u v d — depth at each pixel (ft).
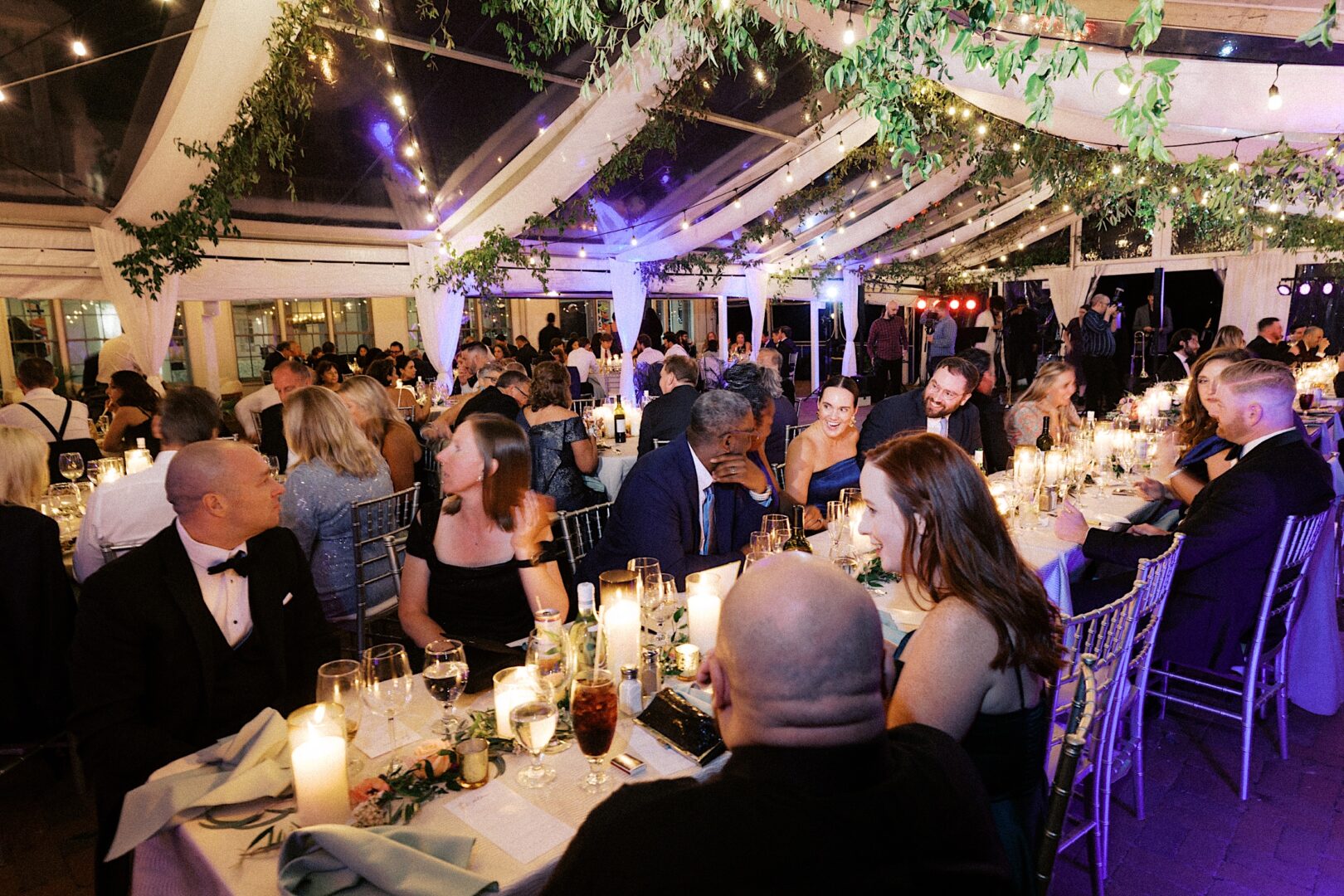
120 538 10.40
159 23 16.53
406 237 29.22
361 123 22.40
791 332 64.18
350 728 5.32
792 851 2.60
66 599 9.04
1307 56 13.71
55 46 16.11
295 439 11.59
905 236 43.52
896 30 8.64
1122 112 7.57
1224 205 22.86
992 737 4.74
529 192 26.22
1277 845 8.66
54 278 21.86
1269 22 13.34
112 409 24.40
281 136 20.47
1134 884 8.09
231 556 6.68
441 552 8.42
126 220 22.40
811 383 50.93
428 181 26.32
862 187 36.01
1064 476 12.86
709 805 2.72
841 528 9.82
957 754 3.44
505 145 25.38
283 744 5.32
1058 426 16.08
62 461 15.29
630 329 36.01
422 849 4.23
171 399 11.02
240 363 48.29
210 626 6.46
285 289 26.40
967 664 4.67
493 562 8.41
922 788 2.97
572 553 11.50
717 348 44.50
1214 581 9.44
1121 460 15.23
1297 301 44.29
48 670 8.91
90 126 18.78
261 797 4.90
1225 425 9.97
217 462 6.35
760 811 2.68
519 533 8.29
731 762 3.02
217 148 20.84
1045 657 4.76
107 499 10.29
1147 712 11.62
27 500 9.41
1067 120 21.68
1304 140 20.40
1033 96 8.07
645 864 2.61
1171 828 9.00
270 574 6.97
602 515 12.49
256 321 48.85
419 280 29.73
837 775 2.84
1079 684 5.31
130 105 18.48
